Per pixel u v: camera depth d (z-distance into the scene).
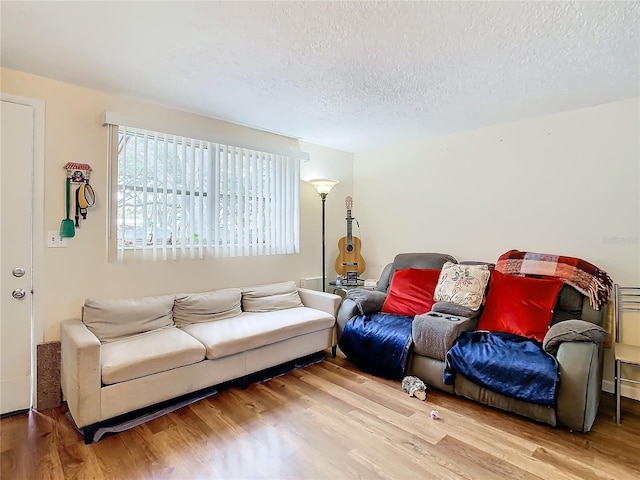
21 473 1.67
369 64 2.12
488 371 2.25
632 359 2.12
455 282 2.95
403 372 2.71
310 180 3.89
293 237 3.85
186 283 3.03
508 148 3.23
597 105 2.75
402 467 1.74
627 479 1.65
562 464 1.76
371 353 2.88
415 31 1.75
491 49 1.92
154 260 2.83
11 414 2.24
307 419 2.19
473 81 2.34
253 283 3.52
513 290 2.68
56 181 2.40
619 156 2.66
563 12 1.58
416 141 3.90
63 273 2.44
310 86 2.46
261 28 1.75
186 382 2.27
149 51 1.99
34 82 2.32
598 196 2.75
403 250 4.04
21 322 2.29
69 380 2.05
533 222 3.08
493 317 2.68
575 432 2.05
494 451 1.87
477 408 2.33
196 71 2.24
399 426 2.11
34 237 2.33
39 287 2.35
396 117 3.12
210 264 3.19
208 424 2.12
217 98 2.70
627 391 2.57
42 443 1.91
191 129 2.99
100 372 1.94
